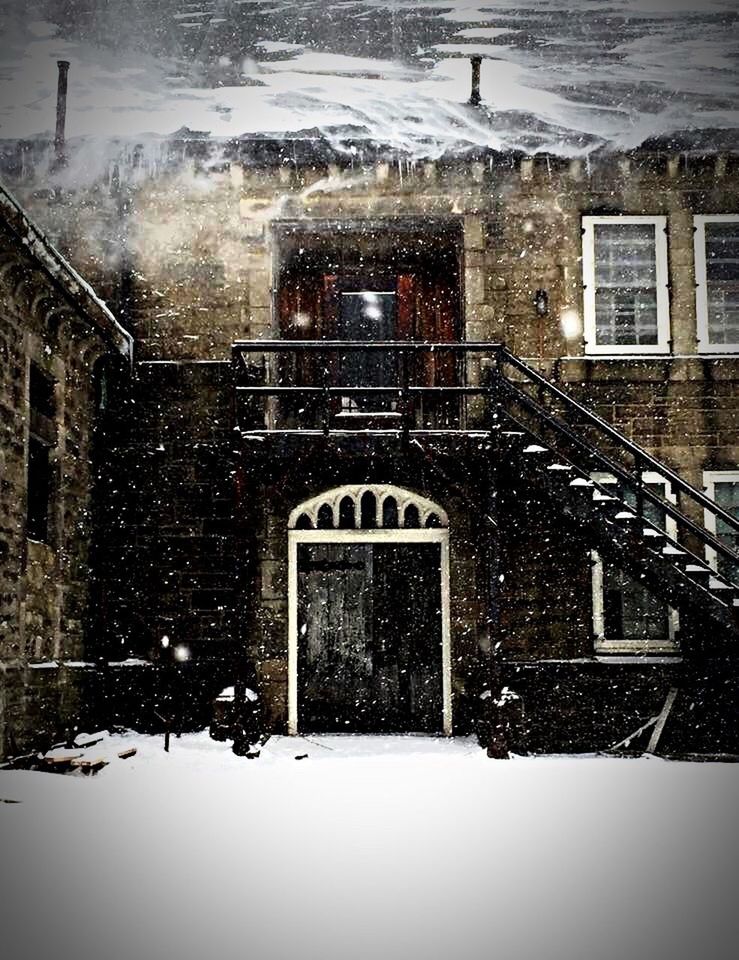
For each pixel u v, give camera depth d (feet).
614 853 22.44
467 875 20.35
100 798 28.78
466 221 49.85
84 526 45.57
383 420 51.49
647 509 48.03
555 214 49.96
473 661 47.09
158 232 50.06
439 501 48.34
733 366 48.52
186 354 49.08
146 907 17.98
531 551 47.21
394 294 53.11
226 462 47.88
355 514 48.24
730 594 40.81
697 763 38.78
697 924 17.21
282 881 19.79
